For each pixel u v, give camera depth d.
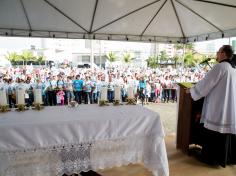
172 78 9.58
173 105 8.10
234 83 2.58
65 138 1.83
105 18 4.39
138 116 2.05
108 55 26.81
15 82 6.74
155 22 4.70
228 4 3.52
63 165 1.84
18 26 4.48
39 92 2.24
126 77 9.10
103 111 2.17
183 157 3.01
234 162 2.83
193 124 3.01
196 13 4.19
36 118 1.87
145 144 2.10
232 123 2.58
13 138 1.69
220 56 2.71
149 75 10.38
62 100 6.88
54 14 4.14
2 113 2.04
